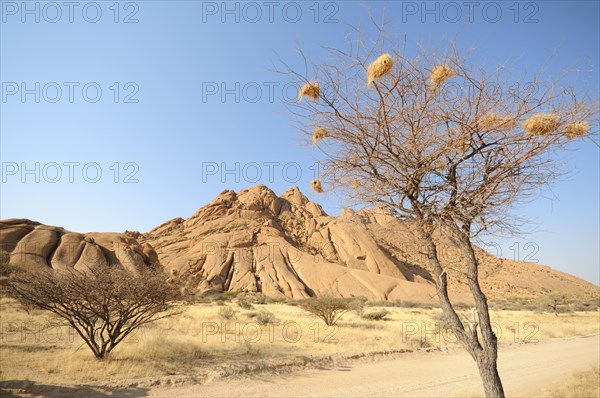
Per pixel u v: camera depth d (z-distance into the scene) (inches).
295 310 1478.8
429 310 1862.7
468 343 173.9
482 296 174.2
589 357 585.0
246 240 3238.2
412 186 172.2
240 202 4158.5
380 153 170.4
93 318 446.6
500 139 163.0
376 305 2166.6
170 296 458.6
